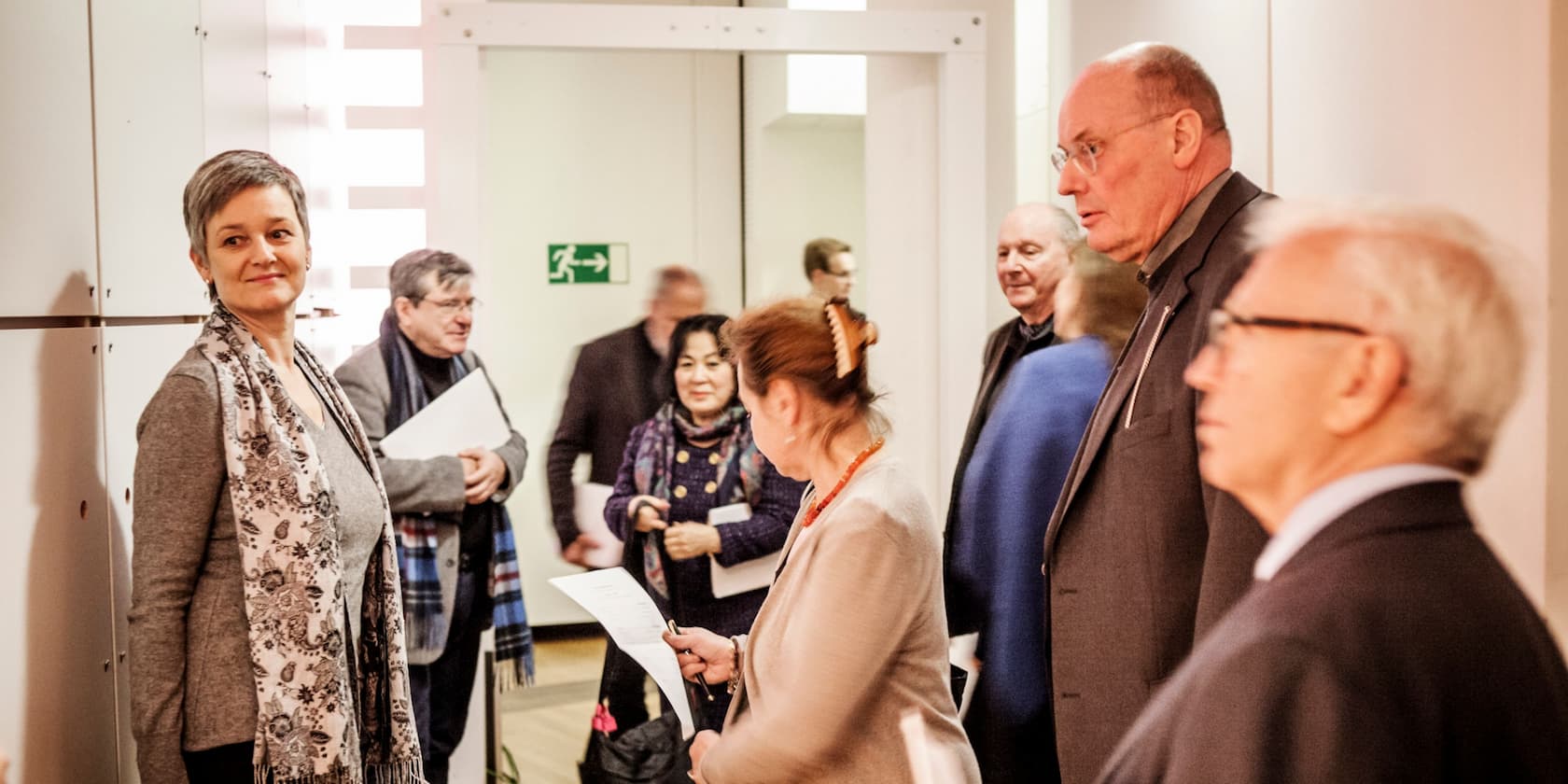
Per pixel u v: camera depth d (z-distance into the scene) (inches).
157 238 90.4
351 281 158.6
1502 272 32.6
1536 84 60.1
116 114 82.0
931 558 58.4
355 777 75.1
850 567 56.3
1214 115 68.2
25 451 67.4
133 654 70.1
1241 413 35.4
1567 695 30.7
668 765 108.7
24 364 67.5
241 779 71.7
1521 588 31.7
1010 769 94.6
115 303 81.4
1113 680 69.3
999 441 95.0
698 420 116.0
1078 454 73.4
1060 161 72.9
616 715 115.5
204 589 72.1
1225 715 33.6
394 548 86.5
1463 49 65.4
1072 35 128.2
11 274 64.9
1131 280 92.4
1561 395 57.5
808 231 180.4
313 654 72.8
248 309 76.0
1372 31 73.7
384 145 157.6
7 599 64.4
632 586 78.5
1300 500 34.4
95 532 78.2
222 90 108.1
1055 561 73.7
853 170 181.5
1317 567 32.9
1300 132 82.9
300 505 73.2
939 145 130.4
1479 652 30.7
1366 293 33.2
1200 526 65.3
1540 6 59.8
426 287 117.3
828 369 60.2
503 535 126.8
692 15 123.0
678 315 120.4
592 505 122.6
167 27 92.6
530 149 181.3
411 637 114.9
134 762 85.3
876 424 62.2
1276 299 34.9
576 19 120.7
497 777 127.5
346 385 118.2
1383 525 32.2
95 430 78.5
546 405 181.5
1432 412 32.4
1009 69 139.0
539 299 179.9
